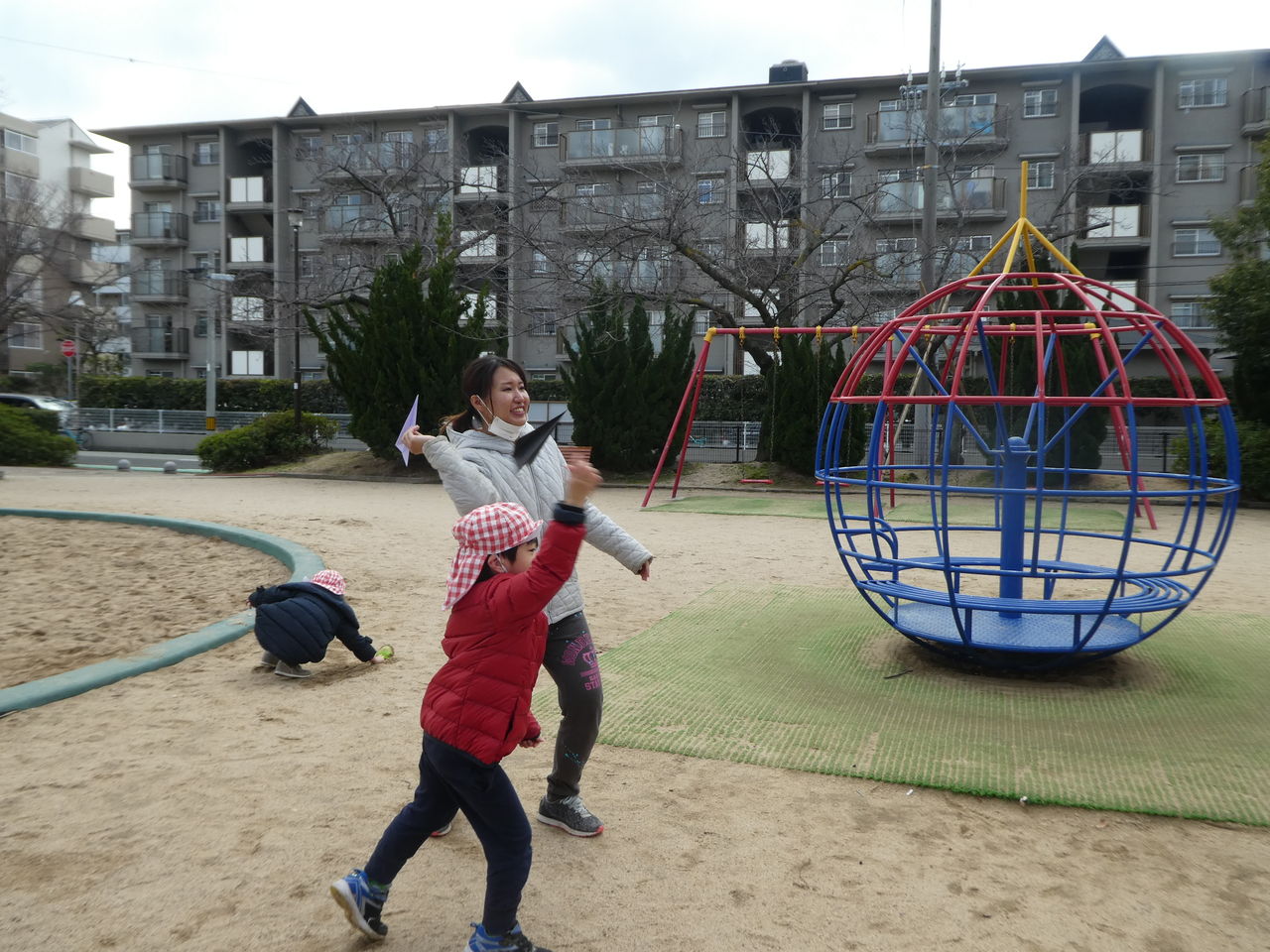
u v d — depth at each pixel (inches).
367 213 1168.2
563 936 94.7
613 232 717.3
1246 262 573.6
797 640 215.6
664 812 124.0
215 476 746.2
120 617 229.1
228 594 255.1
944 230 993.5
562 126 1316.4
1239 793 128.5
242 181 1503.4
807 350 671.8
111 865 108.3
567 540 86.4
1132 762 140.6
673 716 162.4
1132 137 1146.7
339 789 130.3
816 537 394.6
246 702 168.7
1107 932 95.7
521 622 90.3
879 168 1178.6
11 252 1422.2
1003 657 188.2
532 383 1137.4
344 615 187.6
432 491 621.6
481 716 88.2
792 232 830.5
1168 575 171.0
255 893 102.3
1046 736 152.3
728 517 480.4
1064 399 167.3
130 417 1289.4
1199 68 1138.7
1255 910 99.8
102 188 1946.4
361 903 91.7
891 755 144.1
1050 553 356.8
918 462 658.2
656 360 726.5
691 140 1264.8
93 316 1556.3
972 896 102.7
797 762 141.3
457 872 108.3
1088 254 1181.7
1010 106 1123.3
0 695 163.9
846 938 94.6
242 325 1289.4
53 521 382.0
